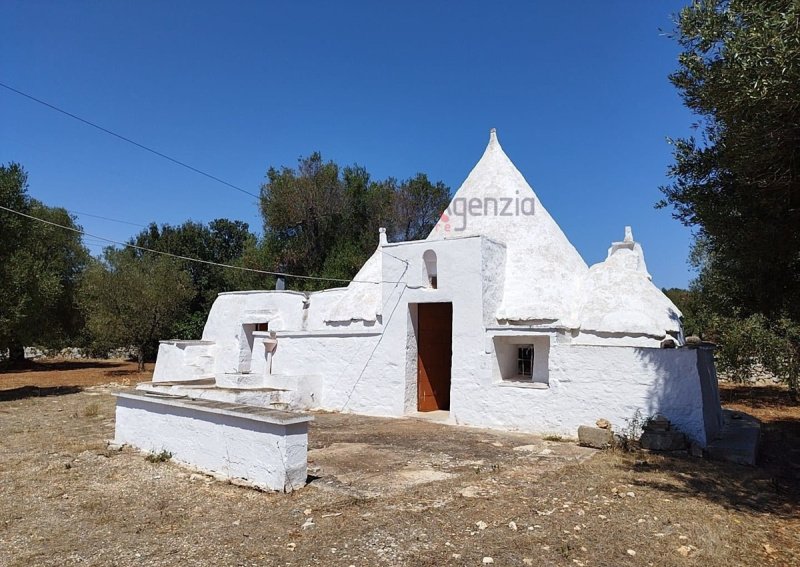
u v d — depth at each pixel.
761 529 5.71
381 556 4.77
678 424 9.38
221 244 40.75
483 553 4.84
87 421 12.80
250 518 5.88
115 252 29.53
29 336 18.78
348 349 14.52
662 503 6.34
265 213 30.86
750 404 17.20
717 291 11.59
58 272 26.17
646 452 8.95
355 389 14.21
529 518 5.74
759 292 9.68
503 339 12.29
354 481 7.15
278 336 16.25
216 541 5.23
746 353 18.08
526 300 12.21
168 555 4.92
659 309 11.70
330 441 9.98
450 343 14.59
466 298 12.27
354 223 31.14
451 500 6.32
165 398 9.05
